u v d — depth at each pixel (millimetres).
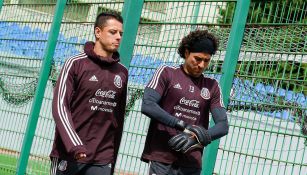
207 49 5305
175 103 5387
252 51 6492
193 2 7172
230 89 6551
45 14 9148
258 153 6223
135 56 7562
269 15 6465
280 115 6133
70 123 5152
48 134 8492
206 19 7039
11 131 9367
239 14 6602
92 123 5414
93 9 8336
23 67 9328
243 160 6312
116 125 5594
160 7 7469
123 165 7410
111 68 5520
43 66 8711
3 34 9898
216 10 7012
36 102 8664
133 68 7539
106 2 8172
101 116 5445
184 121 5375
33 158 8641
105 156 5461
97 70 5434
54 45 8766
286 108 6109
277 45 6309
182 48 5449
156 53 7348
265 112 6242
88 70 5398
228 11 7027
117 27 5461
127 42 7566
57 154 5402
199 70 5367
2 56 9758
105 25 5453
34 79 9078
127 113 7480
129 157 7363
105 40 5453
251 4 6719
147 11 7617
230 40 6594
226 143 6480
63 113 5168
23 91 9234
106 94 5461
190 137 5105
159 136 5379
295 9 6309
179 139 5086
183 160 5336
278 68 6254
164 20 7402
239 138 6391
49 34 8797
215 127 5293
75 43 8477
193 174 5375
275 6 6703
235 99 6500
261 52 6418
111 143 5547
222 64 6629
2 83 9641
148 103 5254
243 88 6469
